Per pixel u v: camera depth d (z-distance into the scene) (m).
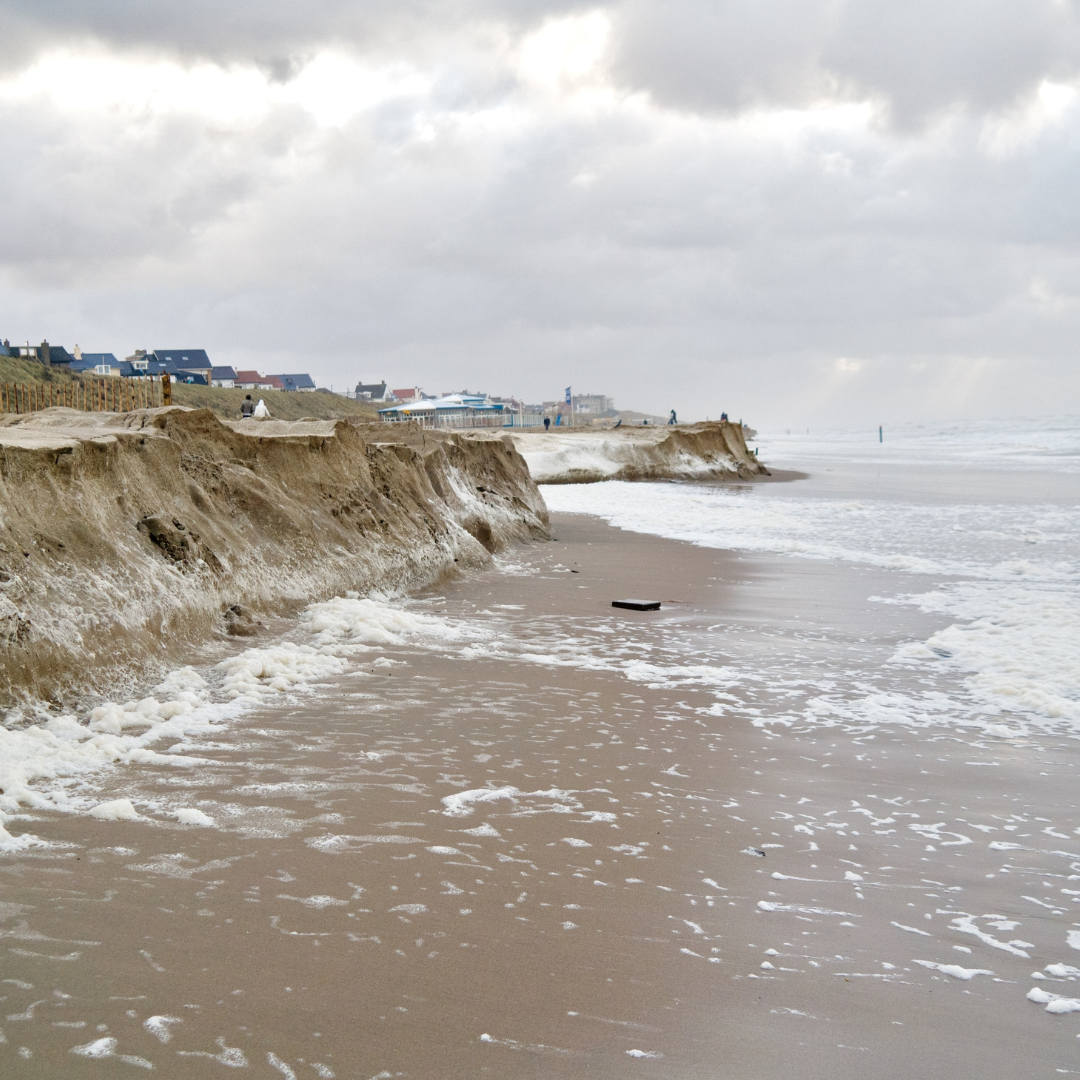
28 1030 2.88
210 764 5.52
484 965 3.43
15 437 7.68
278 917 3.70
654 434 45.59
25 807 4.71
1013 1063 3.01
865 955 3.68
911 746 6.57
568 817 4.99
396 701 7.15
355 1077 2.75
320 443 12.40
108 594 7.14
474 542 15.29
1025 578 14.68
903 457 73.38
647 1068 2.88
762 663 9.09
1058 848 4.84
